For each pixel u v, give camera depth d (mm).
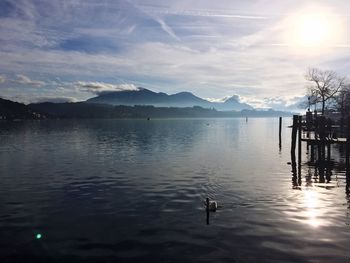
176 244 15586
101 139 82000
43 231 17422
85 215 19953
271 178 30938
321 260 13852
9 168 37812
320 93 80438
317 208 20906
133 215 19828
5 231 17484
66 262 14102
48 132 118250
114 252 14922
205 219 18891
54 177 32000
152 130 129875
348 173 31172
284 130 128625
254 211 20297
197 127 159875
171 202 22578
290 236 16297
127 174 33344
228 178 30984
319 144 39156
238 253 14570
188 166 38344
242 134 102000
